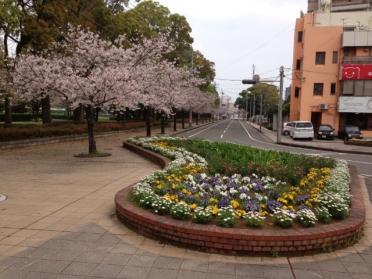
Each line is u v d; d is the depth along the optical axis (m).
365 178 12.49
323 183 7.94
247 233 4.86
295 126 33.25
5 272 4.32
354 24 41.91
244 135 38.19
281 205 6.05
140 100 18.11
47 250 4.95
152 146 15.61
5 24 17.67
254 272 4.40
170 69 27.47
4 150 16.92
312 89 39.91
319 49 39.53
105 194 8.23
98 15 23.42
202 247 4.97
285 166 9.80
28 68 15.48
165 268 4.46
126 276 4.25
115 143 22.56
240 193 6.86
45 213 6.66
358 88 37.41
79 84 14.54
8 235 5.50
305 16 42.62
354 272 4.45
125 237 5.45
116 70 14.98
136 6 35.88
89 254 4.83
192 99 41.66
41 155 15.64
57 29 19.38
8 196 8.00
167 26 36.84
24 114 47.25
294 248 4.87
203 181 7.82
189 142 16.22
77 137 23.77
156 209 5.66
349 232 5.29
